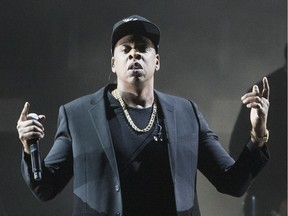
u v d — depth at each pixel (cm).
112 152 931
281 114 1498
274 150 1504
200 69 1498
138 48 964
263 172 1505
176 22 1492
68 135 972
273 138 1504
